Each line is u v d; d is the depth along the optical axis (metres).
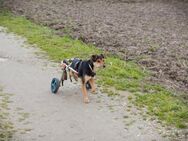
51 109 14.69
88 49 22.52
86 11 36.56
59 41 23.98
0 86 16.84
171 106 14.94
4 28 27.61
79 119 13.97
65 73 16.14
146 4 43.19
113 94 16.14
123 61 20.58
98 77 17.95
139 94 16.20
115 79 17.89
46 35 25.58
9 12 33.59
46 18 31.52
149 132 13.16
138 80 17.98
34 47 22.91
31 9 35.66
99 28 28.61
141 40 25.62
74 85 17.03
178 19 35.12
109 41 24.81
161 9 40.31
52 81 16.16
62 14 33.91
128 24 31.41
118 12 37.28
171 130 13.34
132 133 13.06
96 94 16.14
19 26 28.17
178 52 23.06
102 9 38.38
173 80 18.47
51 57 20.94
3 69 19.08
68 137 12.70
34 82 17.41
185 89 17.34
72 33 26.48
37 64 19.89
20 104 15.05
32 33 26.05
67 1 41.84
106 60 20.27
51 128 13.26
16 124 13.44
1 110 14.45
